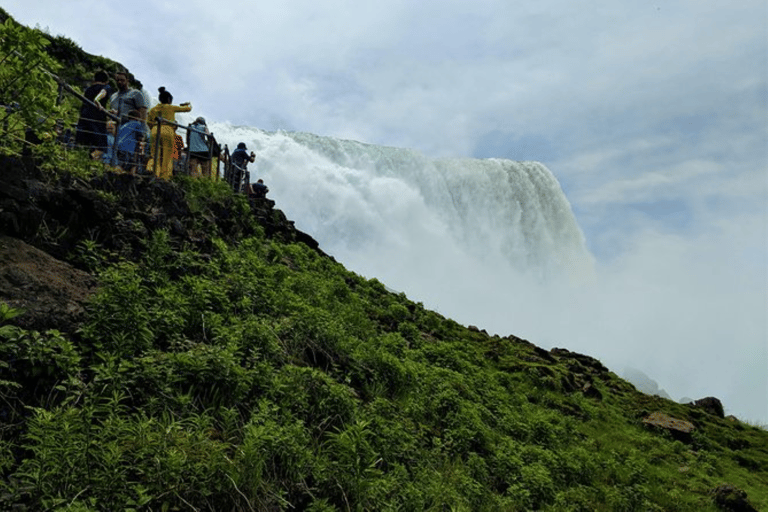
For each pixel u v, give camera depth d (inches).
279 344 356.8
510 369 769.6
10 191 289.4
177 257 380.8
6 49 254.8
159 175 492.4
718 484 620.1
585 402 751.7
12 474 184.1
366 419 342.3
